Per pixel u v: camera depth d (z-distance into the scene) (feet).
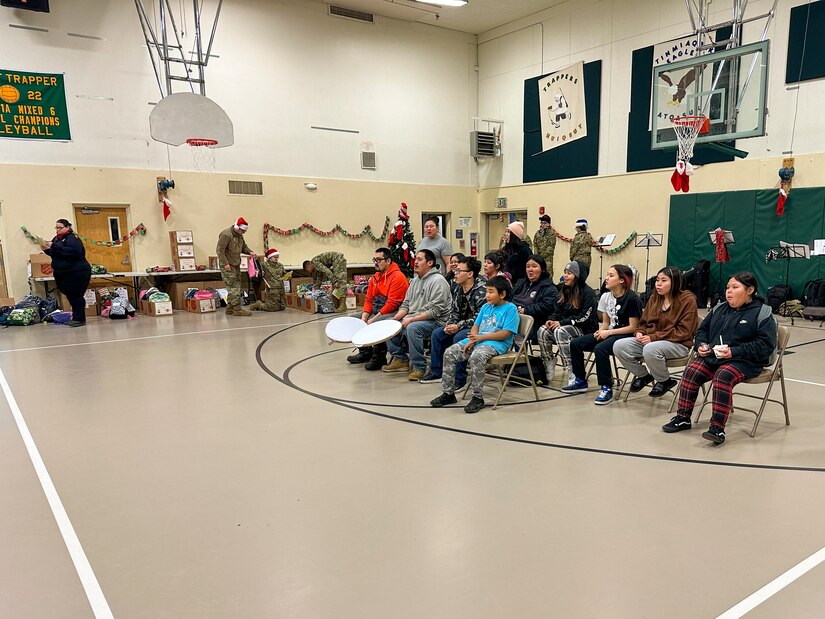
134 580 7.09
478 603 6.53
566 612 6.36
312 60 37.47
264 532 8.19
